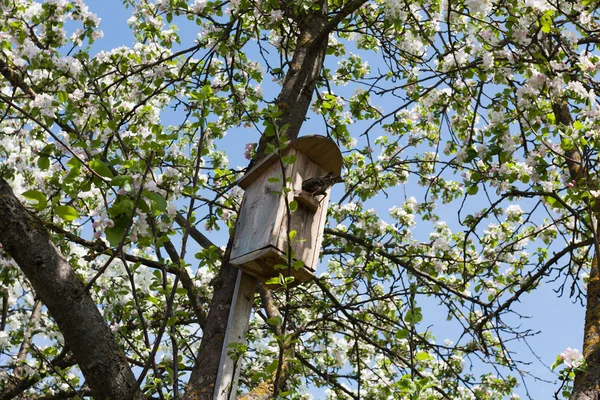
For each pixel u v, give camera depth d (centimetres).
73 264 566
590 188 438
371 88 561
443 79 510
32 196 232
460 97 593
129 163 260
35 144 550
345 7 495
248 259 384
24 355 678
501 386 651
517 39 446
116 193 247
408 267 587
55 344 689
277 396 252
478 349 509
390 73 630
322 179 405
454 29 606
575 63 467
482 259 687
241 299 389
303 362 574
